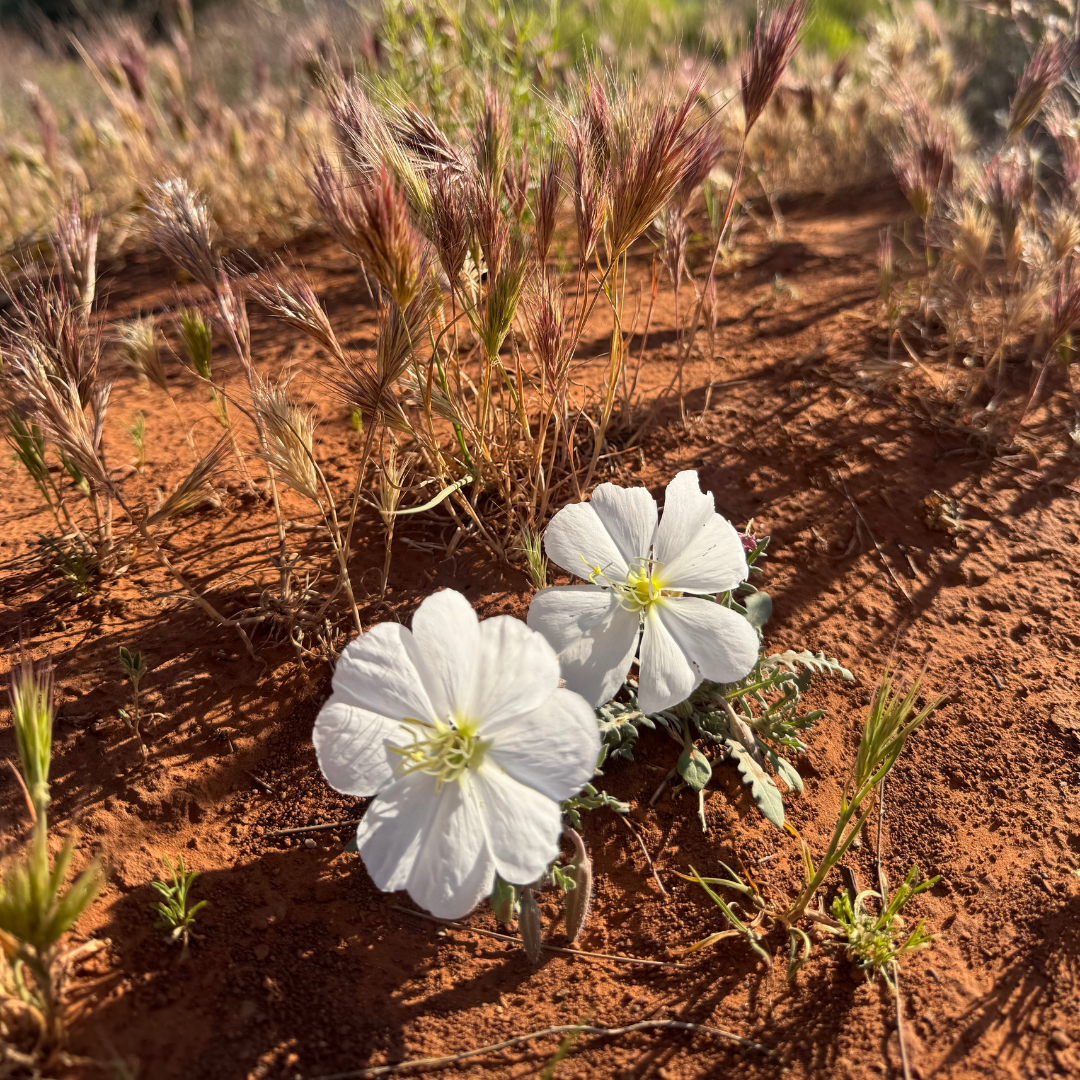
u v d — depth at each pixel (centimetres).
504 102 47
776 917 31
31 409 37
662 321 60
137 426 50
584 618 31
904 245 69
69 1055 26
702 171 46
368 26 67
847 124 89
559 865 33
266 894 31
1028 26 93
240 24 132
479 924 31
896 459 48
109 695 36
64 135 106
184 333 40
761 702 37
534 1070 27
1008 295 57
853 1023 29
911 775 36
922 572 43
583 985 30
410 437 49
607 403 42
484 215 35
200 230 38
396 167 36
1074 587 42
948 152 56
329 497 37
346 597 41
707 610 31
